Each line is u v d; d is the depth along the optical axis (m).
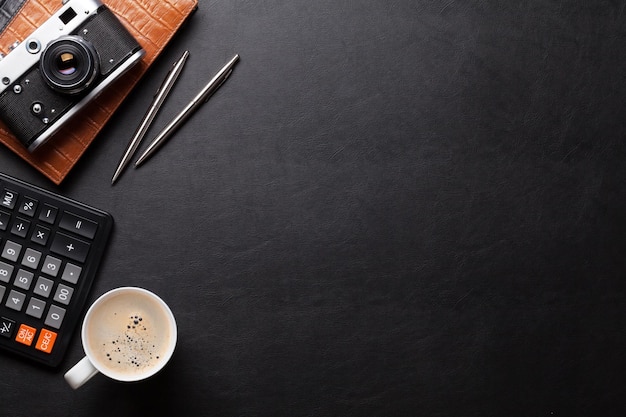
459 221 1.11
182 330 1.08
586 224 1.12
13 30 1.04
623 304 1.12
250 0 1.09
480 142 1.11
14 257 1.04
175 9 1.06
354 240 1.10
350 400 1.09
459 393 1.10
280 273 1.09
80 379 1.01
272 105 1.09
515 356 1.11
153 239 1.08
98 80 1.03
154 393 1.07
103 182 1.07
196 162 1.09
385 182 1.10
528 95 1.12
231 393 1.08
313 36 1.10
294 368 1.09
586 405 1.11
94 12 1.02
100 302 1.02
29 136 1.03
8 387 1.05
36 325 1.05
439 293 1.10
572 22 1.12
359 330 1.09
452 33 1.11
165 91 1.08
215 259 1.08
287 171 1.09
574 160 1.12
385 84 1.11
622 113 1.13
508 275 1.11
